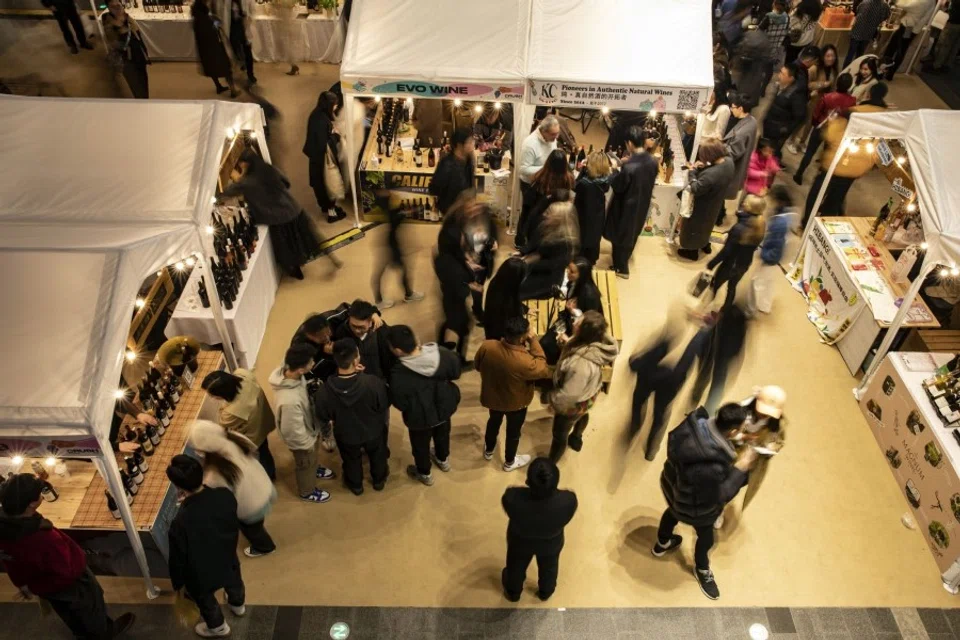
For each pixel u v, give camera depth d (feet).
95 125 19.70
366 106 31.04
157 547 16.79
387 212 28.94
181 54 38.68
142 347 19.71
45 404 13.58
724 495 15.94
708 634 17.26
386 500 19.67
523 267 19.61
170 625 16.85
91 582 15.44
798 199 30.78
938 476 18.80
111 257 15.47
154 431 17.95
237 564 16.19
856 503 20.20
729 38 36.09
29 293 14.82
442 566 18.30
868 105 28.09
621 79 25.08
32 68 37.32
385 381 18.97
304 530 18.90
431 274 26.73
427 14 25.79
